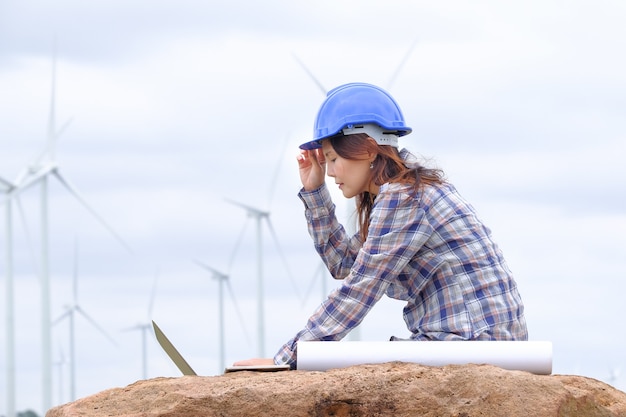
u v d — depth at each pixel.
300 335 5.15
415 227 5.16
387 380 4.65
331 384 4.65
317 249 6.11
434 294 5.23
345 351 4.88
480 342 4.87
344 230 6.10
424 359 4.84
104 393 4.80
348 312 5.15
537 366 4.83
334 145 5.46
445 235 5.20
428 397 4.62
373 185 5.47
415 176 5.29
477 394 4.61
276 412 4.61
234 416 4.61
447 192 5.30
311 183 6.04
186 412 4.61
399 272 5.18
